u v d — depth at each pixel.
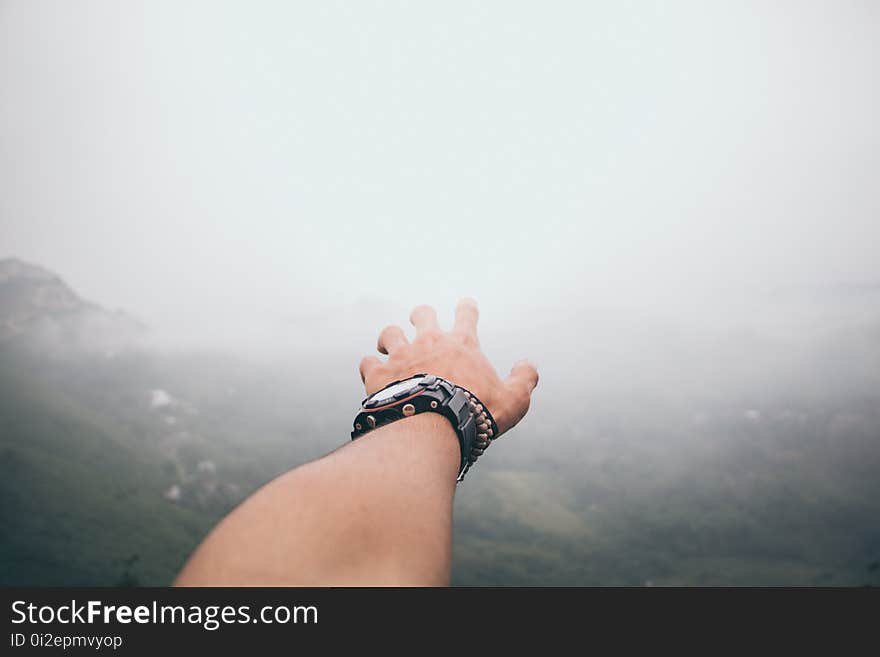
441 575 0.56
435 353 1.25
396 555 0.55
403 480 0.71
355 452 0.78
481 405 1.08
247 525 0.53
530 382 1.31
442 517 0.66
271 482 0.62
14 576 112.81
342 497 0.60
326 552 0.52
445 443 0.94
